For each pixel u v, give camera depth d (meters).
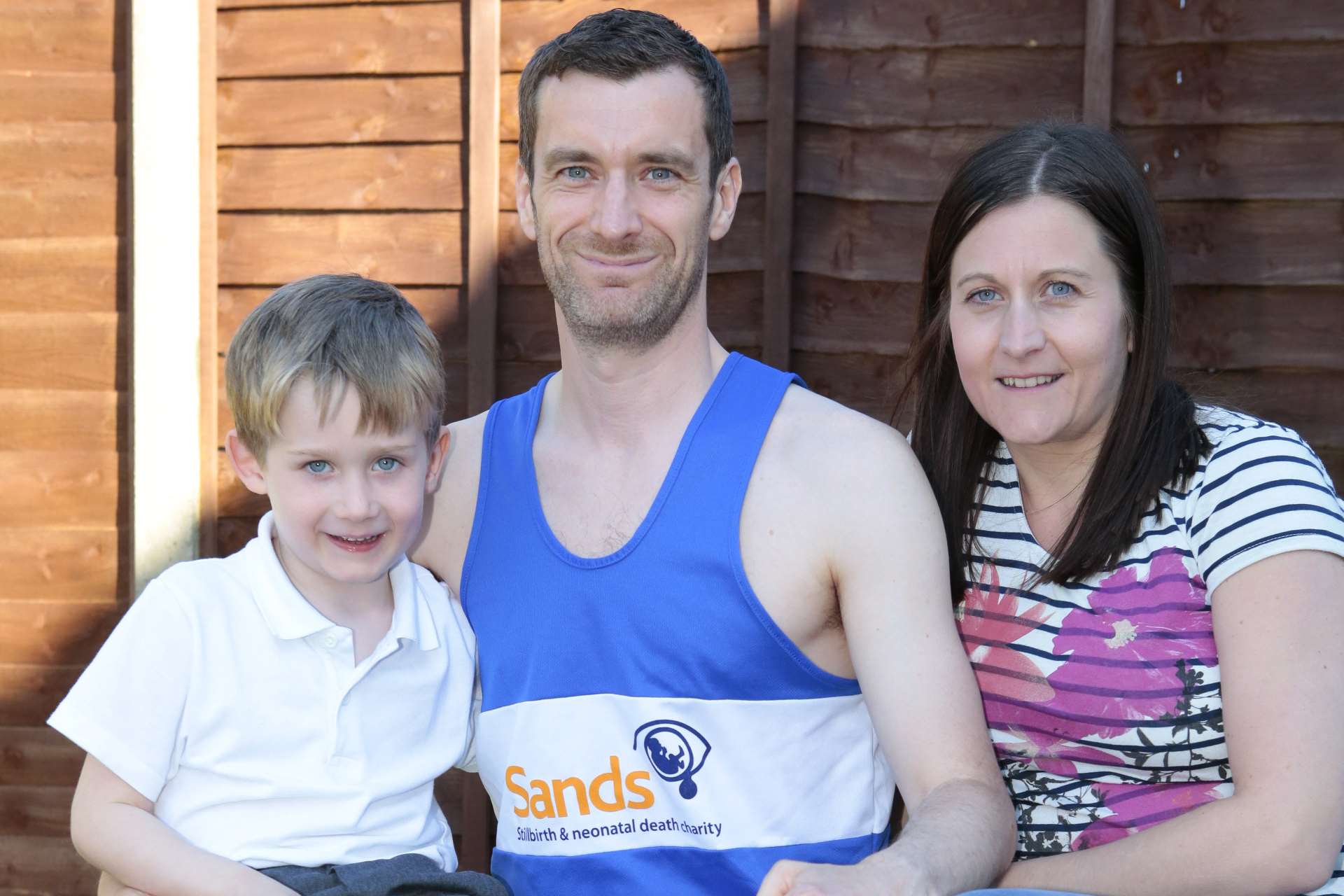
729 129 1.89
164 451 3.55
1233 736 1.56
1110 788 1.69
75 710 1.63
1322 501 1.58
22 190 3.67
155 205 3.54
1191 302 3.19
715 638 1.73
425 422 1.77
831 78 3.32
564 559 1.79
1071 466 1.76
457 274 3.54
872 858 1.46
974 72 3.25
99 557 3.65
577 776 1.75
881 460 1.77
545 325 3.52
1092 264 1.66
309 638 1.72
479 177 3.45
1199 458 1.67
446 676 1.83
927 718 1.64
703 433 1.81
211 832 1.67
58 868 3.63
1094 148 1.69
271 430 1.68
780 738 1.74
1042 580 1.72
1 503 3.68
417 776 1.77
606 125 1.74
